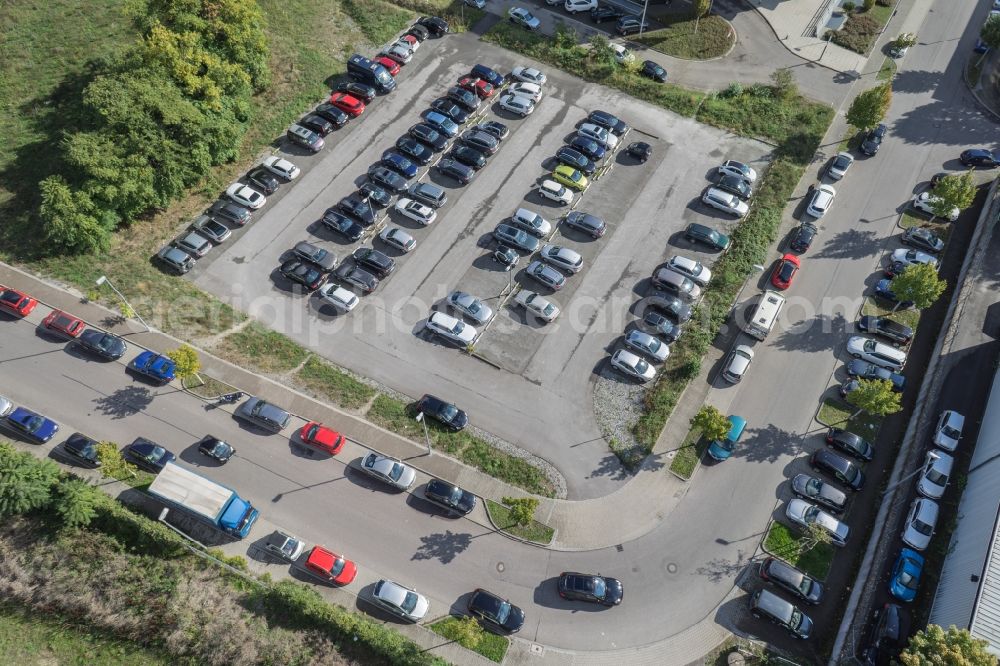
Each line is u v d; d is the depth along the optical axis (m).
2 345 51.78
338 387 51.97
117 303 54.47
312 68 72.25
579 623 42.94
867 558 45.59
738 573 45.19
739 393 53.03
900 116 71.25
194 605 41.78
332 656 40.28
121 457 44.88
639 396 52.56
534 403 52.03
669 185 65.19
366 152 66.50
